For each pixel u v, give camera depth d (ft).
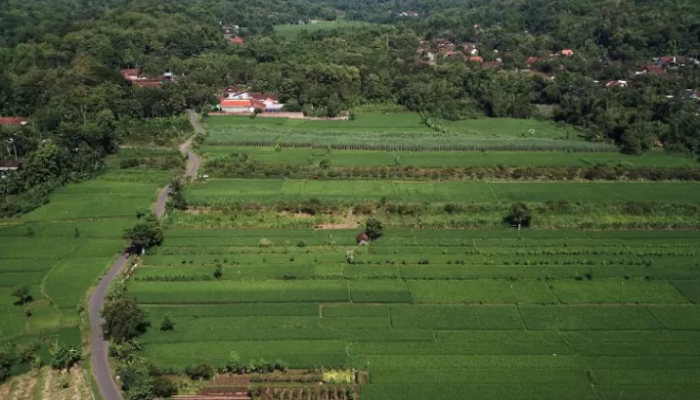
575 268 396.57
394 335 325.62
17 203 487.61
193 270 391.45
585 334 328.08
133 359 298.97
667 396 280.10
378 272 389.60
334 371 296.30
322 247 426.92
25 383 294.25
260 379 293.43
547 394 281.13
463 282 379.14
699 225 465.47
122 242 435.94
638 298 362.33
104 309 334.44
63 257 414.62
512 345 317.63
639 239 443.73
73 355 304.30
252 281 379.55
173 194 502.38
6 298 364.38
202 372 292.20
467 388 284.61
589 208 489.26
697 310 351.05
